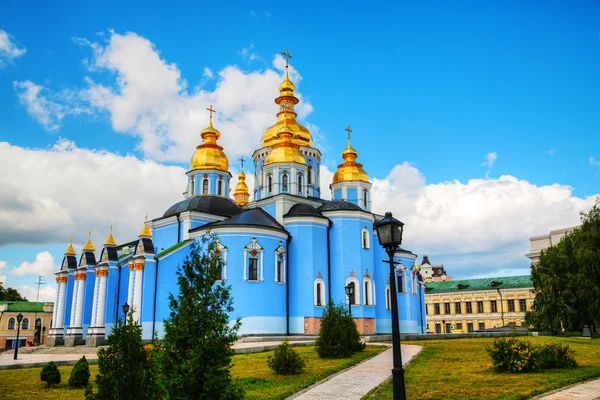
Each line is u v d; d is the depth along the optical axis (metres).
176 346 13.92
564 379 19.88
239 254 49.06
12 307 92.38
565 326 49.59
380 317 57.09
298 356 24.73
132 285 48.47
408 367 24.83
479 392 18.12
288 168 59.16
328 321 31.11
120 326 15.74
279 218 55.97
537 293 53.38
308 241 52.34
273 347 35.41
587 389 18.36
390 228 14.53
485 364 24.72
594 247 51.28
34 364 32.59
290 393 19.48
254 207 59.25
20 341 90.62
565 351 23.56
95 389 23.30
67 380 26.11
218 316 14.34
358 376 23.23
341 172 65.69
